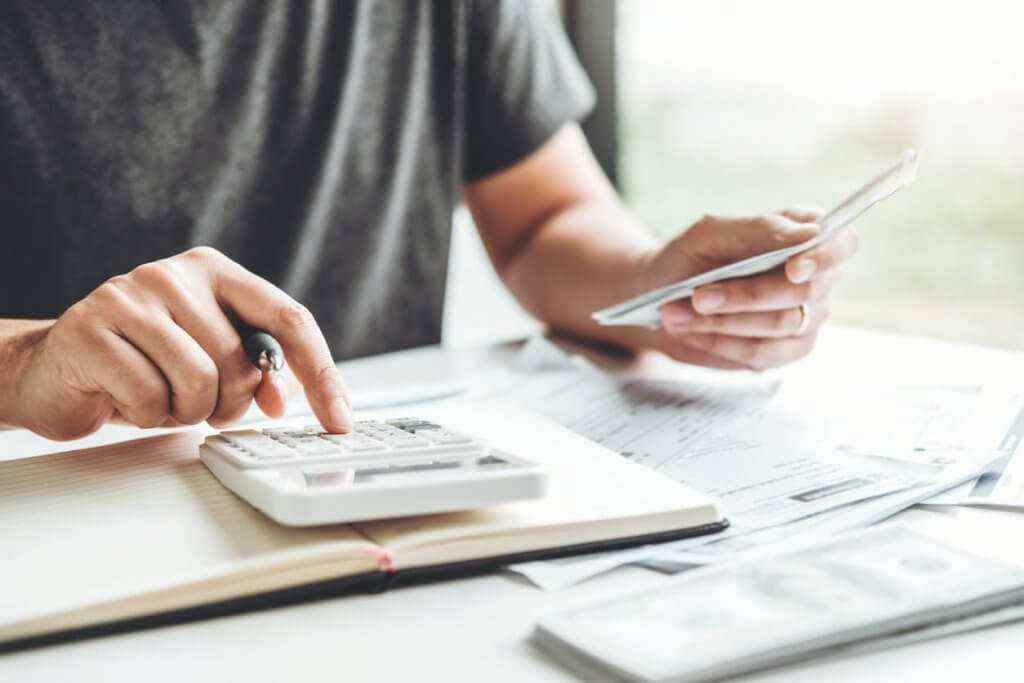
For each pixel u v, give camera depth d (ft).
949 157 7.34
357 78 3.41
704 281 2.08
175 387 1.57
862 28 7.06
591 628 1.04
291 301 1.69
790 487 1.58
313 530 1.26
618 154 5.36
